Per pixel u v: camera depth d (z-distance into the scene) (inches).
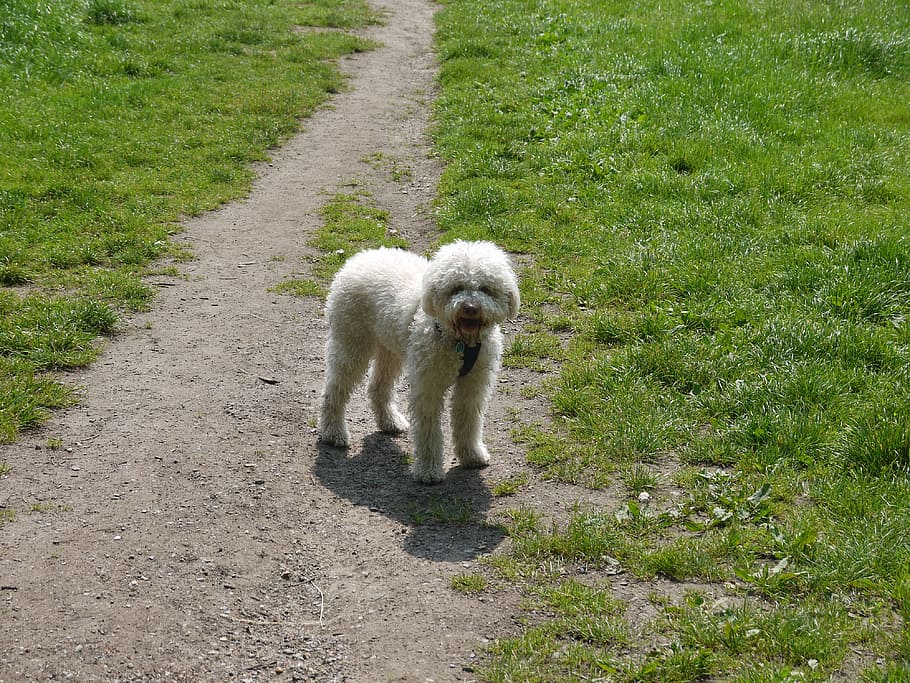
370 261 183.8
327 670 154.3
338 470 180.2
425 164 294.4
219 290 221.5
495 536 168.7
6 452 179.0
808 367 189.5
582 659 153.6
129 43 398.6
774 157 268.8
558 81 352.5
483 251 172.9
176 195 259.9
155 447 181.6
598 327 203.9
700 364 192.4
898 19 422.9
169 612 159.0
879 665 151.3
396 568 164.6
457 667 153.9
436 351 173.8
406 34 473.4
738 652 153.3
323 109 352.5
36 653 154.3
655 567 162.9
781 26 416.2
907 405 181.0
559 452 180.5
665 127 288.4
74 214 242.7
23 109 312.2
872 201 246.7
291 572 164.6
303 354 204.5
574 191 252.1
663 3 478.0
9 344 198.8
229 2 490.3
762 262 219.6
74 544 166.1
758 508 169.3
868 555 160.9
